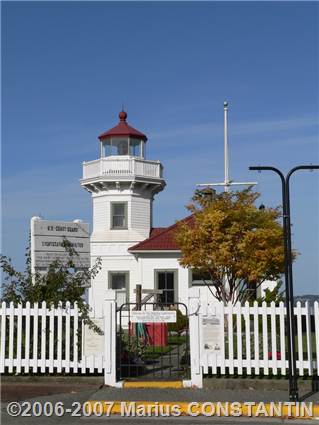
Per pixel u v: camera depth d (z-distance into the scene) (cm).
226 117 2844
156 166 3428
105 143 3506
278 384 1184
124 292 2578
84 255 1827
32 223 1719
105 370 1237
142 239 3259
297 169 1134
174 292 3048
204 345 1220
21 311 1287
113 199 3353
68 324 1276
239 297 2208
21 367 1282
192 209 2261
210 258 2156
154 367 1398
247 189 2273
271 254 2106
